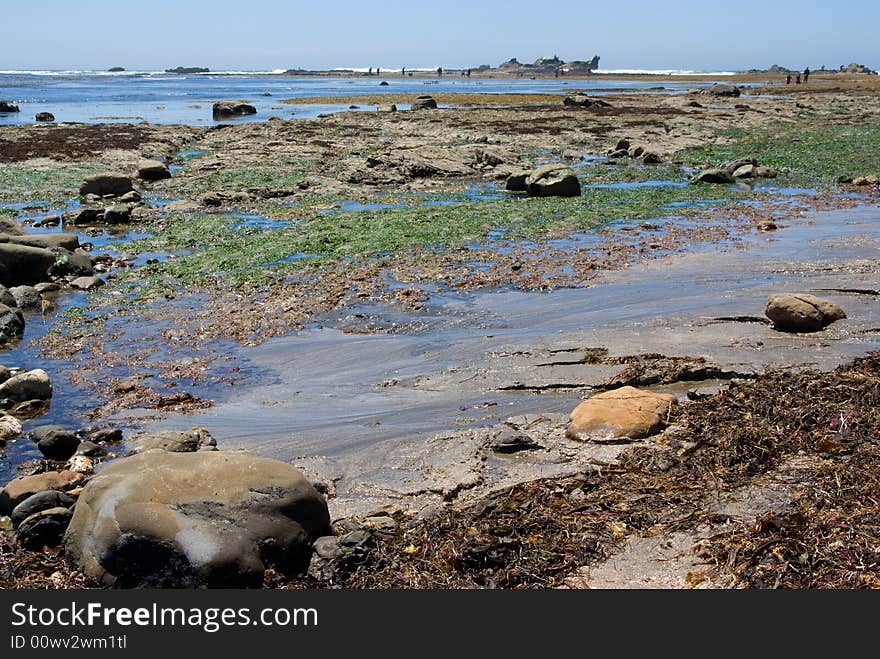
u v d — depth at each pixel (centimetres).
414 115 5288
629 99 7206
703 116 5081
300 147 3575
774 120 4878
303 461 812
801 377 912
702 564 578
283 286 1497
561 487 712
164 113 6144
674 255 1706
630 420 815
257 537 599
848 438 755
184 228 2034
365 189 2705
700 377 965
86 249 1827
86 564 602
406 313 1340
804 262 1588
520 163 3288
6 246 1570
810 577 550
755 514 632
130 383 1061
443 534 638
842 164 3111
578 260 1670
